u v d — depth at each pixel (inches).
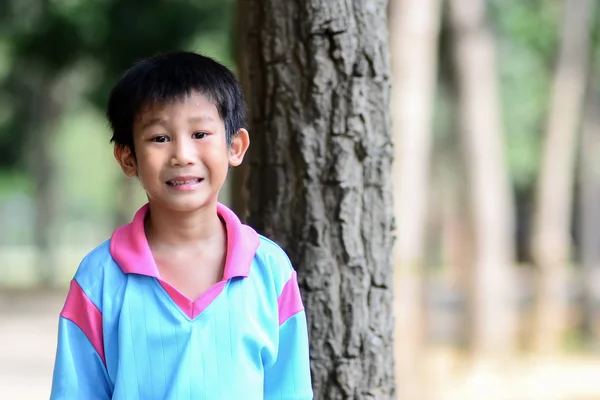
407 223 436.5
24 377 567.5
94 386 119.0
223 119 119.3
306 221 148.5
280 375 124.6
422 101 442.6
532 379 629.6
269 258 124.3
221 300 118.6
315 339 148.0
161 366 116.6
